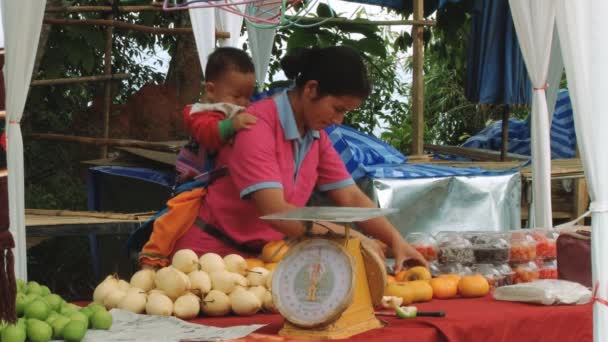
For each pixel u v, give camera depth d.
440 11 7.97
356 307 2.19
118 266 5.70
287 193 2.87
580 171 6.32
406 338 2.16
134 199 5.73
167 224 2.94
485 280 2.82
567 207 6.99
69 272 7.04
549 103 6.77
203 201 2.98
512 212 4.81
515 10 4.72
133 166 5.89
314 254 2.20
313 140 2.95
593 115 2.74
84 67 7.12
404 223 4.49
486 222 4.66
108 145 6.44
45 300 2.21
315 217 2.12
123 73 7.67
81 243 7.12
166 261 2.93
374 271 2.24
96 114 7.05
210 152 3.02
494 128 9.50
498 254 3.01
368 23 7.15
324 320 2.09
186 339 2.08
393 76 9.70
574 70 2.76
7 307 2.01
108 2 6.98
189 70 6.95
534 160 4.77
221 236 2.94
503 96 7.10
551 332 2.52
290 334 2.13
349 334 2.13
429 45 9.12
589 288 2.91
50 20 6.50
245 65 3.49
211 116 3.05
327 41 7.81
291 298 2.16
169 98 6.78
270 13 5.73
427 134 10.74
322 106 2.64
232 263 2.57
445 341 2.23
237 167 2.72
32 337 2.06
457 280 2.80
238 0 6.03
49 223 4.43
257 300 2.46
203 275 2.48
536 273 3.06
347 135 5.09
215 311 2.45
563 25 2.77
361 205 3.10
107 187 5.88
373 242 2.54
